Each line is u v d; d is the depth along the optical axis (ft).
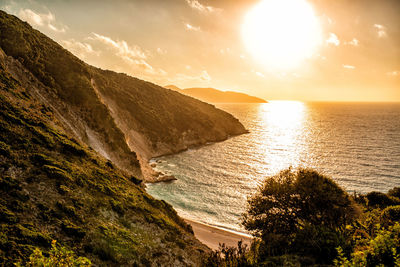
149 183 197.57
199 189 186.29
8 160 59.98
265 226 52.65
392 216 45.24
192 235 91.35
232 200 167.43
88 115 194.29
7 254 36.04
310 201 49.85
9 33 187.62
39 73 179.22
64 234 48.57
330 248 28.81
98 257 47.98
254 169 236.63
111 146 193.47
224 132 429.38
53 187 60.13
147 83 431.84
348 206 48.60
